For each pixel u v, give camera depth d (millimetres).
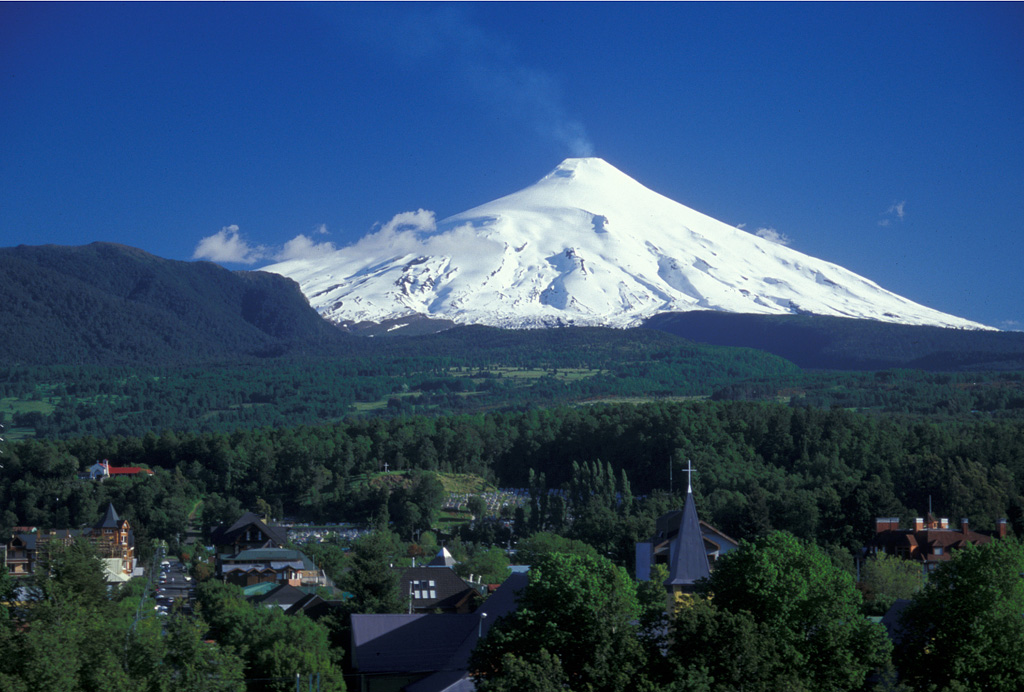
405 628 124875
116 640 104000
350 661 129250
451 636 125250
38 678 95750
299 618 129750
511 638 99625
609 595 101250
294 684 114000
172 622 108125
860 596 104750
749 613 97125
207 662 105375
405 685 120750
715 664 94312
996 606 99938
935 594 104250
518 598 109938
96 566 139250
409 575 171375
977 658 96688
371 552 158000
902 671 101438
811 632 100812
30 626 103062
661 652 100000
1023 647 97188
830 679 96438
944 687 94750
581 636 98938
